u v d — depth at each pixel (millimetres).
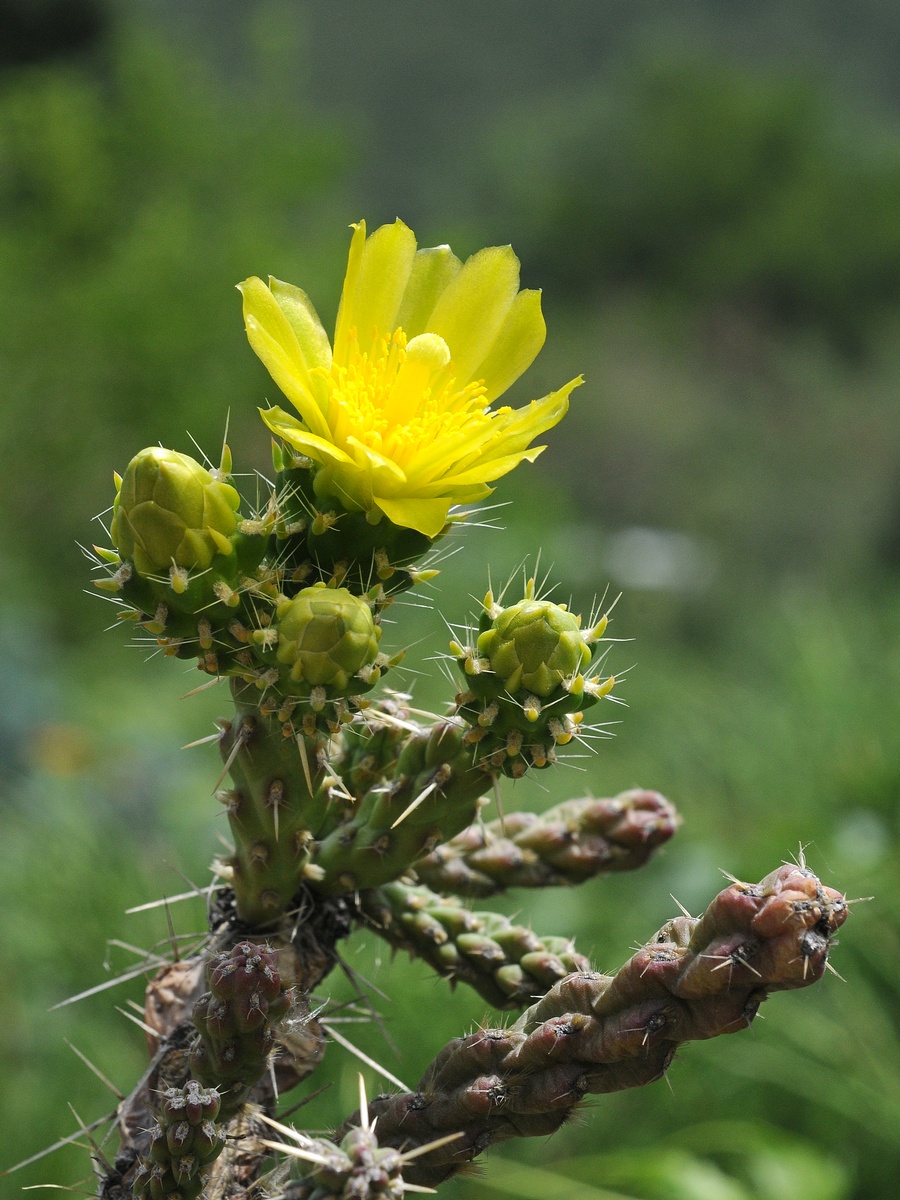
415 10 44969
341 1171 1052
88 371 9320
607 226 29672
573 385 1252
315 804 1322
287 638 1140
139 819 4379
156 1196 1188
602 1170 2994
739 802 4555
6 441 9023
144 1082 1351
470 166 34938
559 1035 1081
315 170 10789
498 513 11430
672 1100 3244
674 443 19438
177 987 1441
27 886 3568
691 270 28328
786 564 15133
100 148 10203
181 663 7027
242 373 10000
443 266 1346
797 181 29469
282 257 10188
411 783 1346
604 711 5906
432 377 1319
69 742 4730
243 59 19781
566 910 3598
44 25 12148
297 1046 1399
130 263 9281
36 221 9625
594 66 44844
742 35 44656
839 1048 3262
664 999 1044
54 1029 3330
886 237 27188
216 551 1144
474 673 1202
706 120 30297
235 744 1277
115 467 9625
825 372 24547
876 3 45531
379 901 1444
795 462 19172
